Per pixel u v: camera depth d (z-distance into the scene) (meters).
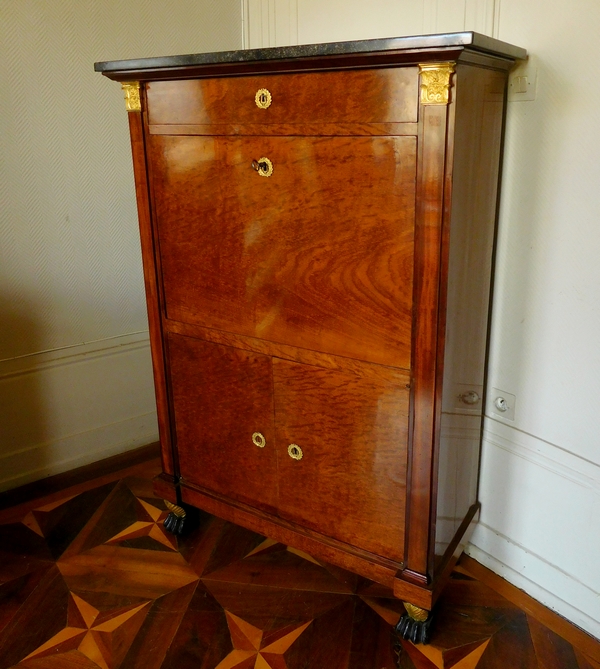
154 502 1.95
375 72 1.11
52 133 1.90
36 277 1.96
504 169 1.44
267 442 1.50
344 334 1.30
